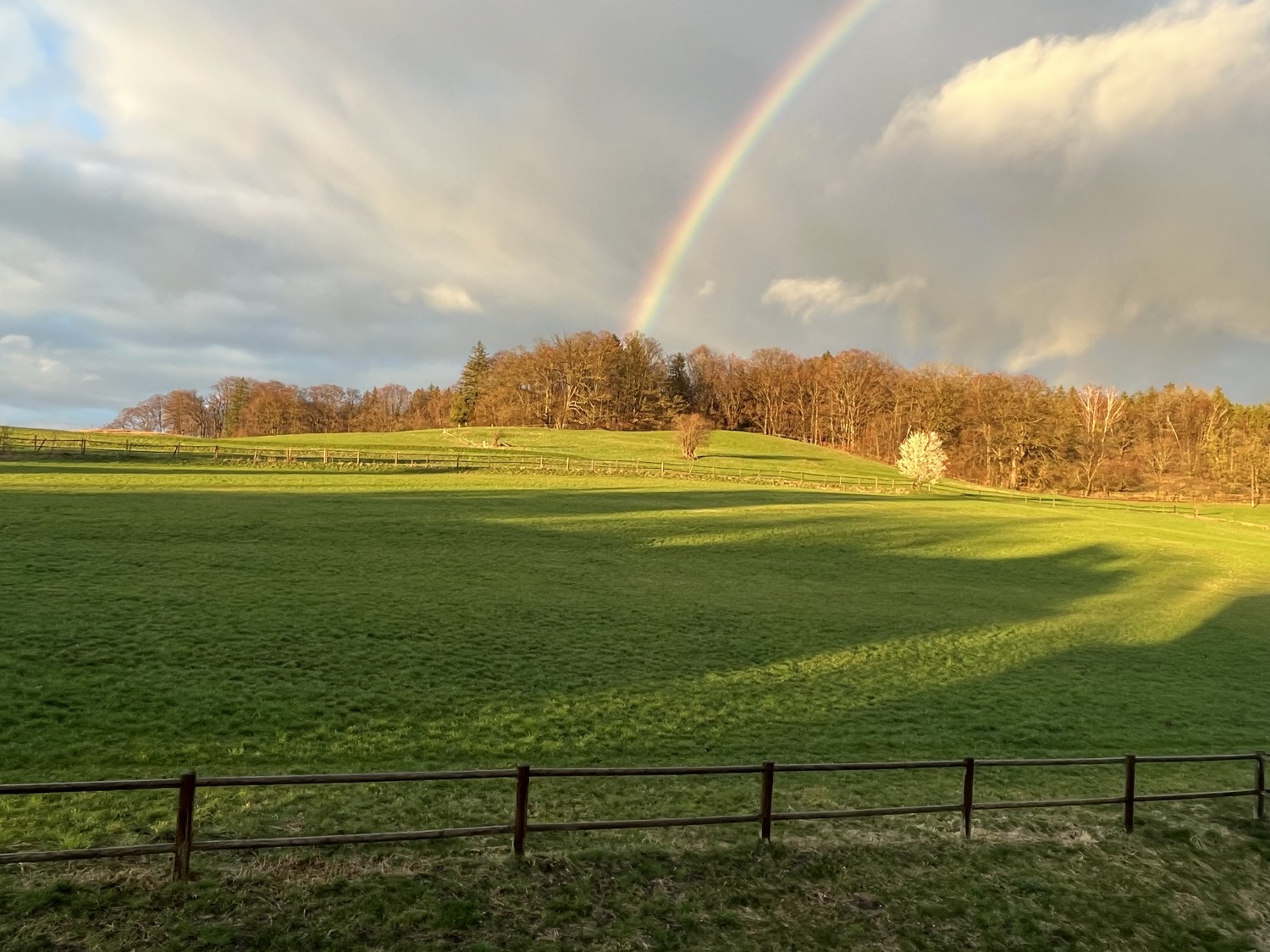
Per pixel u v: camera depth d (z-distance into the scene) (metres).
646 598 33.38
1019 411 137.88
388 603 28.41
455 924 9.42
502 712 19.72
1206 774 18.91
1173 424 152.88
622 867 11.21
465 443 123.00
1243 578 53.72
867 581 42.19
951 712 22.67
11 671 18.67
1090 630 34.78
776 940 10.05
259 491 54.50
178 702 18.09
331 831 11.80
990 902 11.54
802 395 195.00
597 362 176.75
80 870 9.78
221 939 8.62
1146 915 11.81
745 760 17.89
